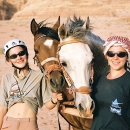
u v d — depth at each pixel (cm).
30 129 491
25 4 9512
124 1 8425
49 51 540
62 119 991
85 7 7925
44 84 512
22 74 505
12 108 498
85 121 543
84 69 464
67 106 531
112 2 8500
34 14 7925
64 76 494
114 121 424
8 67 1798
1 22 5838
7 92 504
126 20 5438
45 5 8031
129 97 423
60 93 514
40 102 510
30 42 3094
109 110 427
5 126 494
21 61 499
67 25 507
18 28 4650
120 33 3838
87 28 495
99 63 538
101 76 448
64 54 473
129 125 425
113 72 443
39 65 554
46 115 1025
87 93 454
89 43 496
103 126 432
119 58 434
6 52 503
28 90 496
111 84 429
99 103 436
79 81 461
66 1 8112
